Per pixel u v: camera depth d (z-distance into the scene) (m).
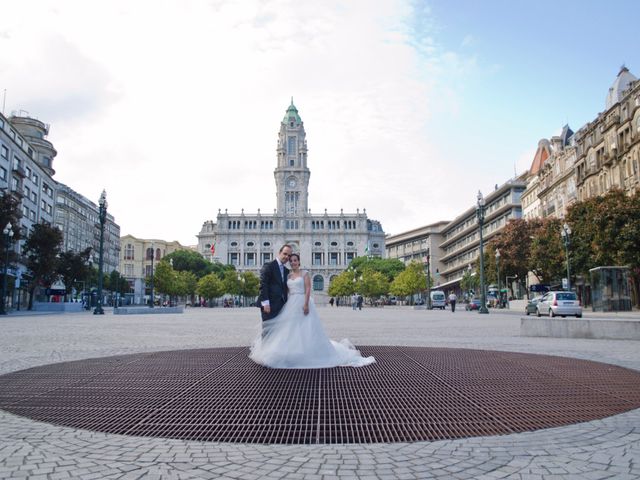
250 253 165.62
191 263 126.75
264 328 10.05
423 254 155.88
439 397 7.06
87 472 4.14
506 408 6.41
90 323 27.47
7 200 45.19
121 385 7.99
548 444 4.90
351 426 5.62
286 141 172.12
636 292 45.19
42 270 56.03
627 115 51.41
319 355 9.83
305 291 10.02
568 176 67.31
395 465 4.31
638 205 40.16
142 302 126.94
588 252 46.50
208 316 41.16
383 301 109.12
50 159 79.12
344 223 168.62
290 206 169.12
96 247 112.62
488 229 110.56
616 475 4.05
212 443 4.99
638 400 6.86
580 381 8.27
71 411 6.31
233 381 8.29
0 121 56.72
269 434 5.33
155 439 5.13
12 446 4.86
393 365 10.03
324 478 4.01
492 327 22.75
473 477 4.02
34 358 11.32
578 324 16.28
